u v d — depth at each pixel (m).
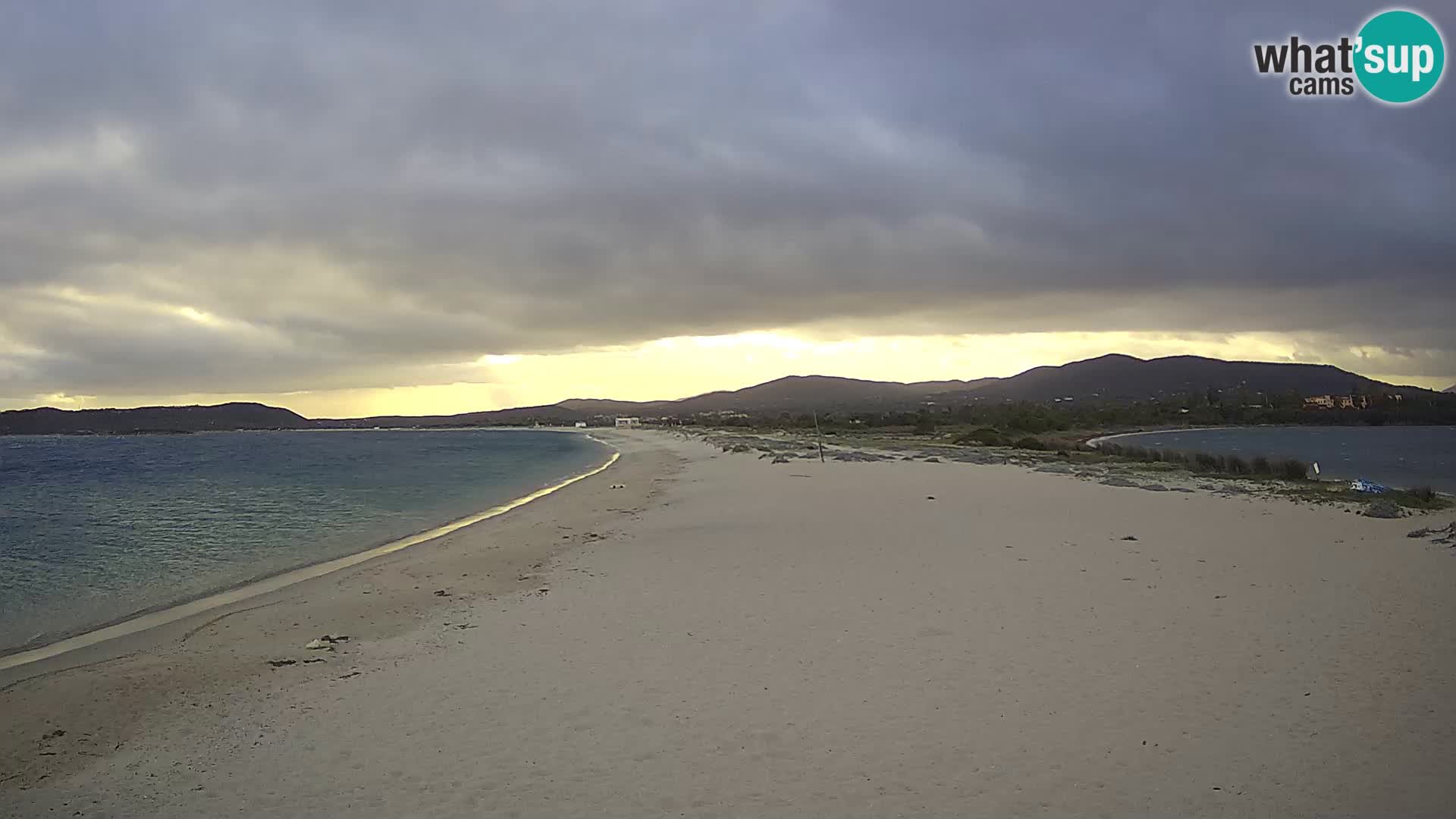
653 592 12.79
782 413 169.75
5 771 7.04
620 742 7.04
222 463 64.19
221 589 15.26
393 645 10.46
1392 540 15.60
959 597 11.56
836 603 11.51
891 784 6.10
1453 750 6.37
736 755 6.70
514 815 5.85
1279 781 5.95
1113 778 6.07
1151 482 30.02
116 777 6.86
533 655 9.69
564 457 71.12
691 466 47.22
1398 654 8.61
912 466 39.25
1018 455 48.72
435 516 26.67
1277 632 9.51
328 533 22.88
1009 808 5.69
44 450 98.75
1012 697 7.71
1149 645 9.16
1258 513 19.95
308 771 6.75
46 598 14.71
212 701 8.66
